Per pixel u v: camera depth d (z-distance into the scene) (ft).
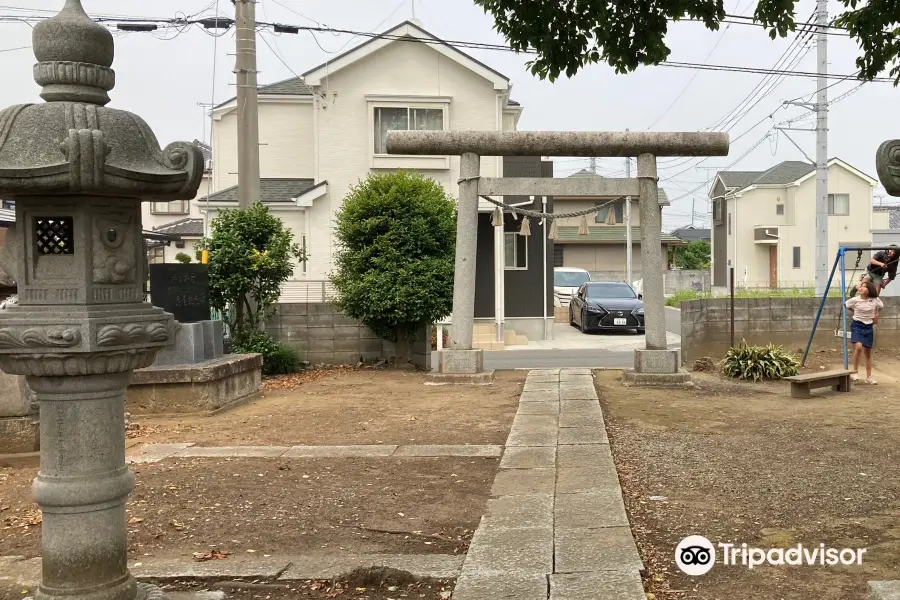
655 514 17.11
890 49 22.04
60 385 10.02
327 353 47.44
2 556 15.08
